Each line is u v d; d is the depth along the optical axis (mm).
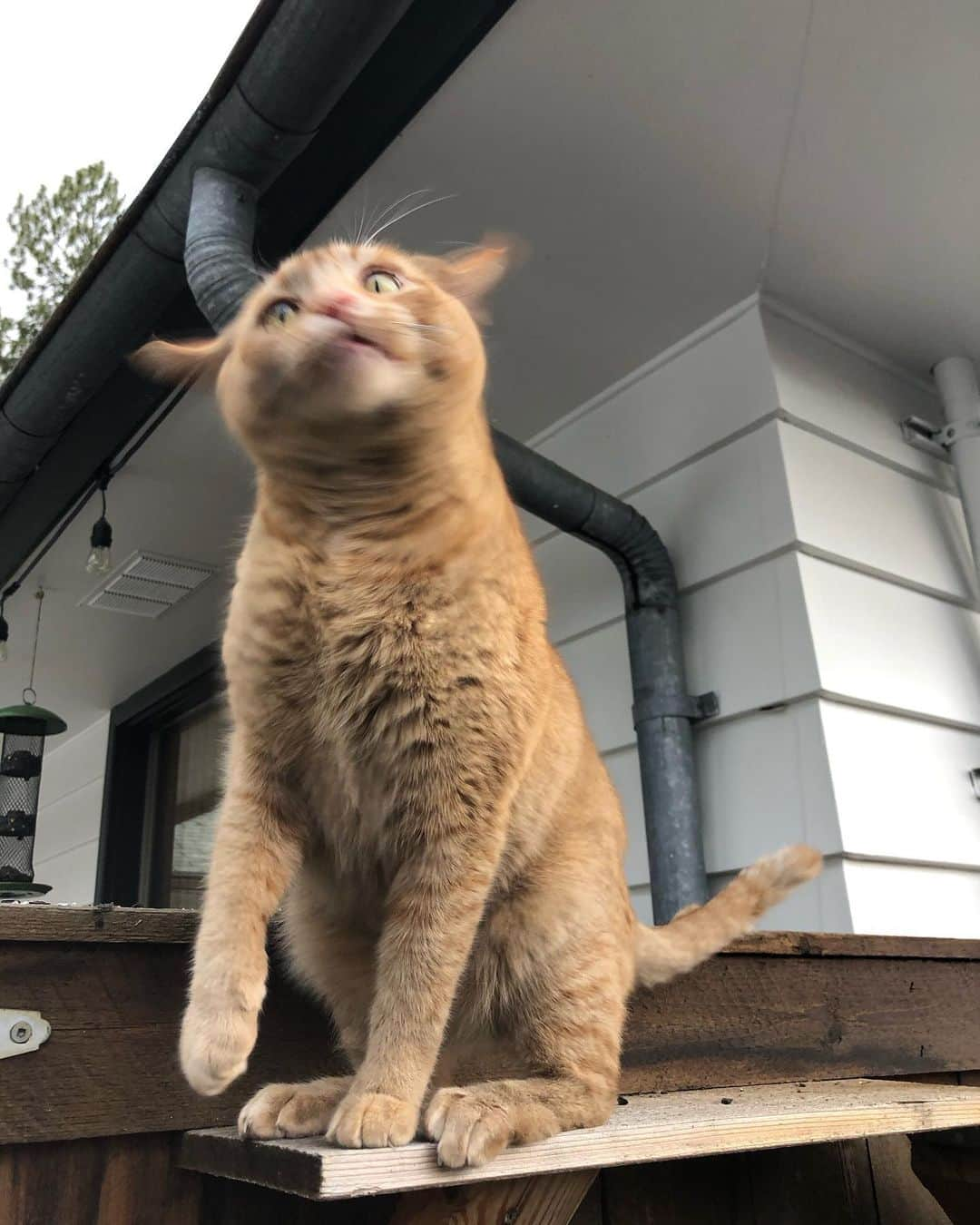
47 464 1604
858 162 1314
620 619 1610
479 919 594
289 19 959
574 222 1382
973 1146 822
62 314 1299
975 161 1317
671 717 1437
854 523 1510
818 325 1617
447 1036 669
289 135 1072
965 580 1646
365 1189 435
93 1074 540
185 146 1125
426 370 603
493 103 1198
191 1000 521
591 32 1118
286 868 589
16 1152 517
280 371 579
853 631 1431
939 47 1159
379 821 598
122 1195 543
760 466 1482
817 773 1333
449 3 1056
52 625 2398
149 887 2775
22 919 532
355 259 660
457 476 615
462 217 1370
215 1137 514
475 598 598
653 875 1394
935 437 1711
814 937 914
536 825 672
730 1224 818
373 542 602
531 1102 563
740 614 1460
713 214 1385
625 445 1677
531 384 1694
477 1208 546
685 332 1607
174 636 2492
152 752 2932
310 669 590
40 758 2078
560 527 1491
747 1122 579
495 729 588
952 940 1028
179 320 1316
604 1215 757
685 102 1217
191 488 1822
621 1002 672
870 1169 920
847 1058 910
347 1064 642
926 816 1401
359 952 643
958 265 1501
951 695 1522
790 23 1123
